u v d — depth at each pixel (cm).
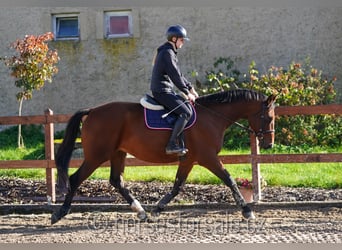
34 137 1465
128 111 837
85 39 1517
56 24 1532
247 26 1477
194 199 975
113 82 1515
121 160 877
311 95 1335
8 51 1523
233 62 1473
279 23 1467
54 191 962
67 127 841
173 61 816
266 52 1472
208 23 1484
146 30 1500
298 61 1469
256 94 869
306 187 1032
